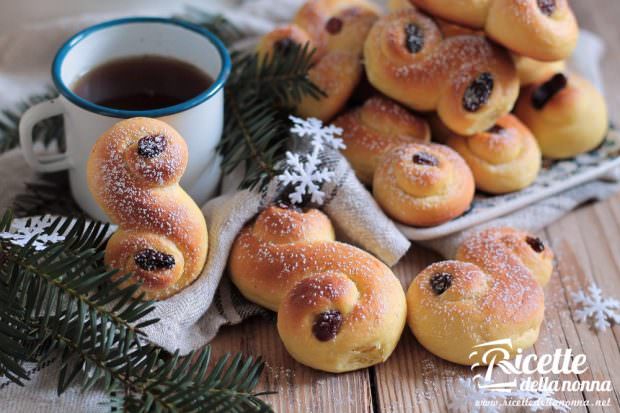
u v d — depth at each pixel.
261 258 0.45
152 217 0.43
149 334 0.43
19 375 0.40
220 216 0.47
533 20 0.48
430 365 0.45
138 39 0.51
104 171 0.43
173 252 0.44
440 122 0.53
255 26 0.61
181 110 0.45
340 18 0.54
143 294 0.42
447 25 0.53
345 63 0.53
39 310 0.40
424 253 0.51
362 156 0.51
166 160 0.43
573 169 0.55
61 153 0.53
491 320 0.44
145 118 0.44
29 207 0.50
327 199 0.49
